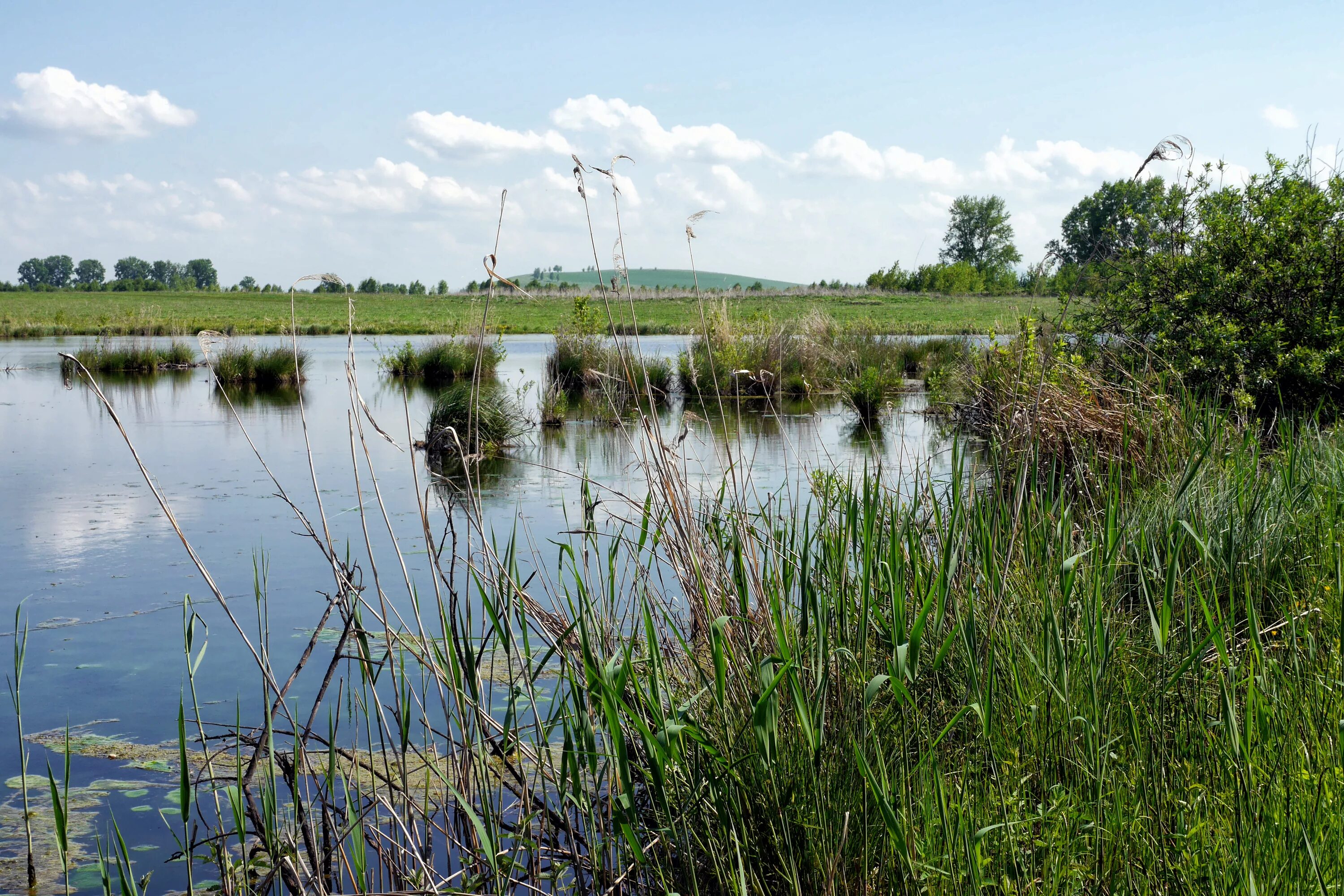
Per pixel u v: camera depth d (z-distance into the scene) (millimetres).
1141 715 2418
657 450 2984
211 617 4941
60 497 7887
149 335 32844
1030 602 2779
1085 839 1995
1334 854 1786
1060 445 4941
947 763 2332
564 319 19250
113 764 3385
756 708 2031
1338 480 3963
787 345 17344
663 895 2301
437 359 19875
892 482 4559
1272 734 2168
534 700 2484
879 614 2473
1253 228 7434
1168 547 2883
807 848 2143
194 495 7906
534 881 2428
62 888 2656
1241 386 6848
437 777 3076
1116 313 7824
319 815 2848
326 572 5691
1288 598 3189
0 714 3809
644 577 2852
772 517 3744
